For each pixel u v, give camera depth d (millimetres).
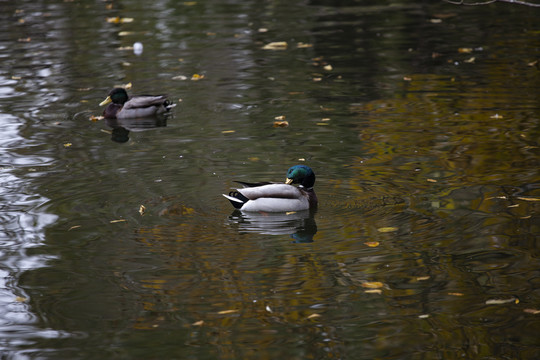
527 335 8016
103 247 10531
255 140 15406
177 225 11289
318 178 13148
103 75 21391
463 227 10906
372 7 30328
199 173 13508
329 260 10023
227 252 10336
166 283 9438
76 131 16562
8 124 17031
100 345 8047
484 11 28766
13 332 8328
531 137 14922
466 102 17578
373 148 14641
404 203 11914
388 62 21797
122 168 13906
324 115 17031
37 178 13414
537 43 23156
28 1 33062
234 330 8312
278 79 20406
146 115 17688
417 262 9867
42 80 20953
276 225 11305
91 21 28703
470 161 13711
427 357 7660
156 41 25438
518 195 12023
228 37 25719
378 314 8570
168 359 7758
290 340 8078
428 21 27359
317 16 28859
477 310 8586
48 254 10336
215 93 19312
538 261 9758
